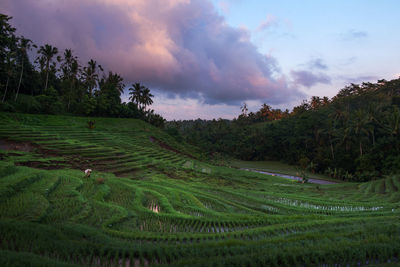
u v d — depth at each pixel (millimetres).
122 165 38562
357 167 59062
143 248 9500
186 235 11773
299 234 12086
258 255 8867
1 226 9289
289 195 29922
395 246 9648
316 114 86250
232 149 114125
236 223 15125
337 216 19516
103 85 99500
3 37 51781
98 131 66625
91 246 9125
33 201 13680
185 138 125625
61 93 89188
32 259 7023
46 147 39062
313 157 78562
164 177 36156
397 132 56281
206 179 41281
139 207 16656
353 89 102688
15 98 62625
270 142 100250
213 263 8141
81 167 32938
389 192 35812
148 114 115625
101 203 15883
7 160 27797
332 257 8984
